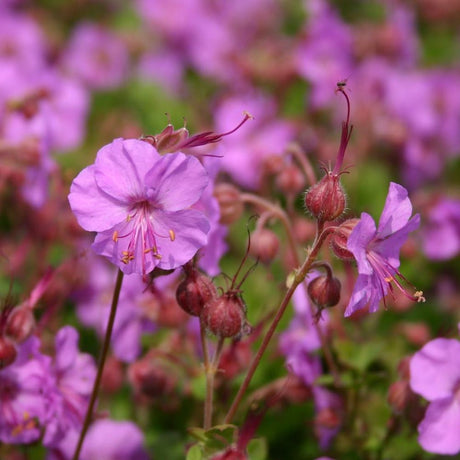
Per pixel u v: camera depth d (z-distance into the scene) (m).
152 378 0.47
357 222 0.41
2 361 0.43
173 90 0.70
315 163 0.57
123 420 0.50
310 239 0.49
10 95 0.59
